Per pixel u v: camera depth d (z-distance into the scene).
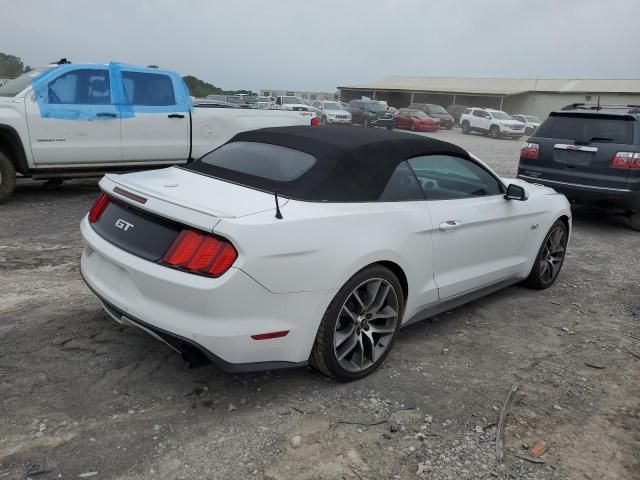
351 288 3.20
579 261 6.55
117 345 3.63
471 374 3.64
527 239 4.85
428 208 3.76
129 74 8.05
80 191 8.74
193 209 2.87
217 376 3.37
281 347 2.99
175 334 2.82
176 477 2.51
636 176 7.60
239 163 3.66
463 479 2.63
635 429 3.12
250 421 2.95
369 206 3.39
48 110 7.39
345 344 3.31
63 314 4.05
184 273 2.79
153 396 3.12
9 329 3.77
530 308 4.89
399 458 2.74
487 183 4.50
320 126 4.18
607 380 3.67
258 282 2.81
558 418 3.19
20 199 7.89
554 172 8.16
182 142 8.61
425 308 3.96
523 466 2.75
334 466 2.65
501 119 33.91
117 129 7.96
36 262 5.21
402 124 35.31
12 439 2.67
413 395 3.32
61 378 3.22
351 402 3.20
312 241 2.98
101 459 2.58
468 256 4.15
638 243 7.64
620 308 5.05
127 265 2.97
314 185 3.26
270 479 2.54
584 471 2.74
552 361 3.90
